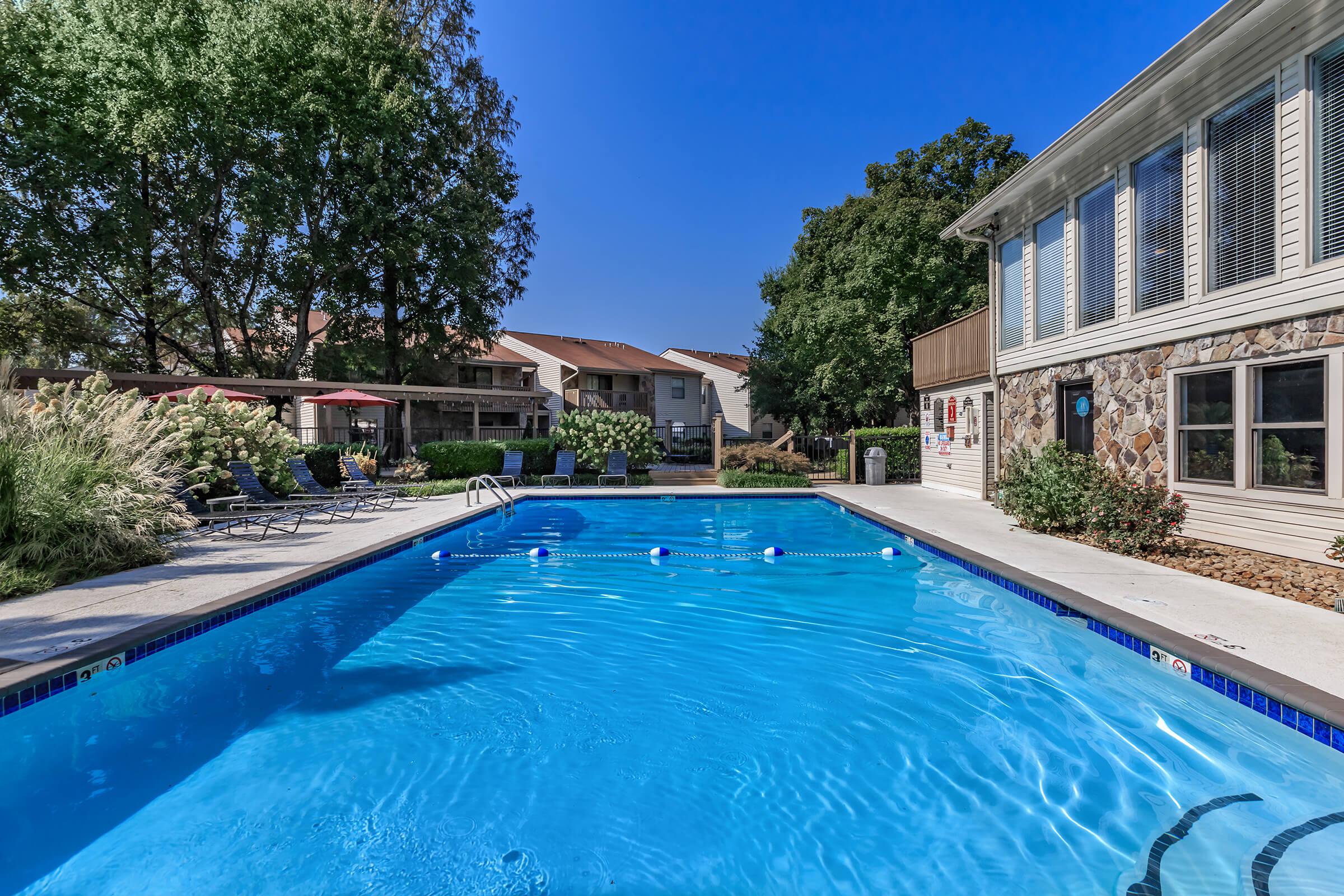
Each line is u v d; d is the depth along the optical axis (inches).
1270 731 121.6
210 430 394.0
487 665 175.6
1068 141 326.0
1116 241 333.4
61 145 681.6
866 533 388.2
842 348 908.6
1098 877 90.4
